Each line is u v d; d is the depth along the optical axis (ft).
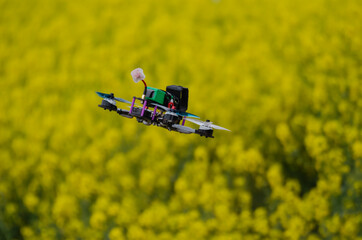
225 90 36.86
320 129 35.09
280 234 33.37
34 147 38.42
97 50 41.98
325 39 38.83
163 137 36.37
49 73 42.52
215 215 33.83
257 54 38.73
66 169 36.99
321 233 33.30
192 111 36.70
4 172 38.81
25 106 40.81
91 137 37.68
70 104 40.09
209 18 43.45
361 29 39.42
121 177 35.63
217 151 35.42
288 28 40.14
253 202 35.35
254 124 36.09
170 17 43.27
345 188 34.40
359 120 35.60
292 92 36.29
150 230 34.24
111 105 14.56
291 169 35.60
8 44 46.57
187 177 34.99
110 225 35.19
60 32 45.57
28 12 49.21
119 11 45.68
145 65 40.22
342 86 36.68
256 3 43.73
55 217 36.06
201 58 39.22
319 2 41.65
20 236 37.63
